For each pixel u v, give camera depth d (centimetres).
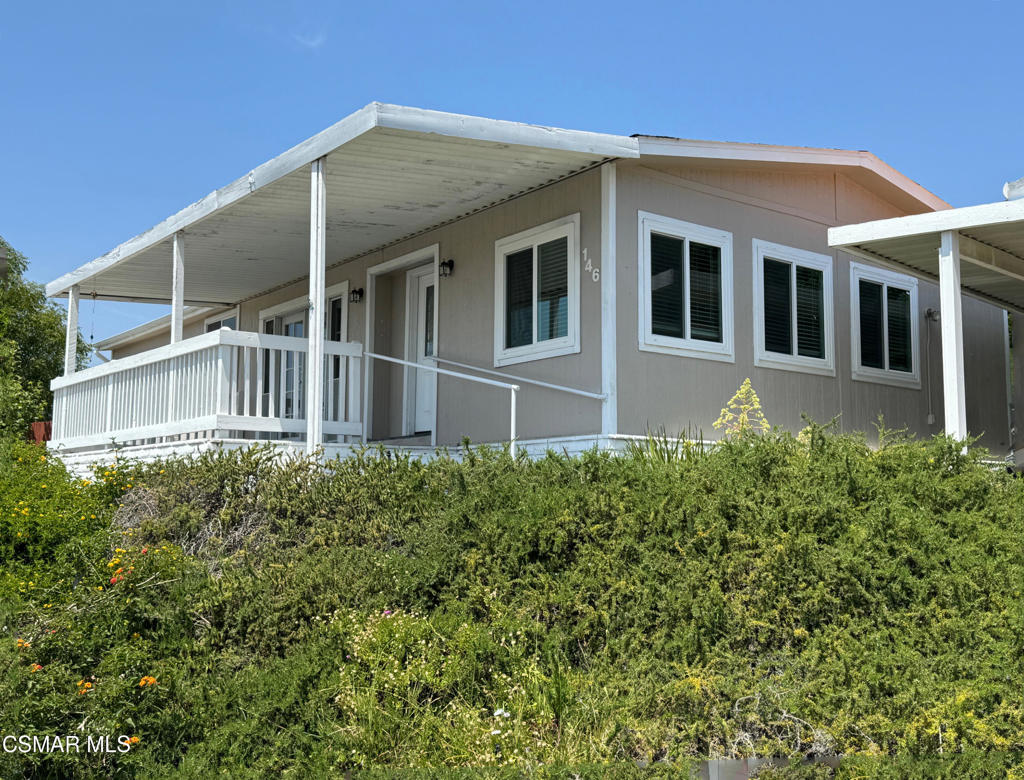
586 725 494
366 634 552
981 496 670
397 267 1233
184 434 1155
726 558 572
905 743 454
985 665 496
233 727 493
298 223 1118
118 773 457
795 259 1123
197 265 1327
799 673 503
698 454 752
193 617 606
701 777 468
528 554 630
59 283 1456
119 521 862
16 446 1159
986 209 829
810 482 648
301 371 1390
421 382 1211
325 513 776
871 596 545
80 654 497
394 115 792
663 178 987
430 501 743
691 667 518
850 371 1180
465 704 516
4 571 769
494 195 1029
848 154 1127
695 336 1001
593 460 714
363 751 485
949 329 847
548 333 989
